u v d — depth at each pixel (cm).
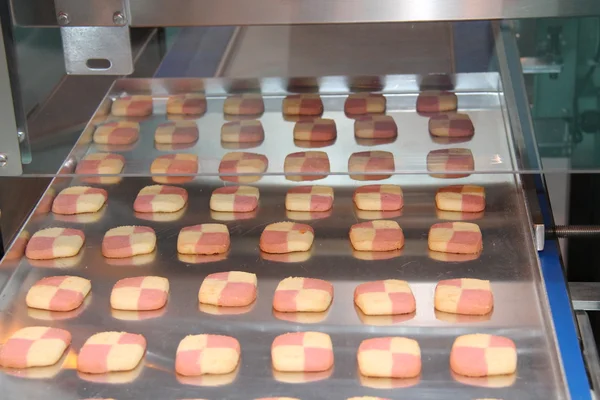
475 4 112
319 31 146
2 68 114
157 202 161
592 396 109
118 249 147
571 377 112
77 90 132
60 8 112
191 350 119
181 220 159
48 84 123
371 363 116
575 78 142
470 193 160
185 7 112
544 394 112
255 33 151
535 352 120
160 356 122
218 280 137
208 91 164
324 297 132
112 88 161
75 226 158
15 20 113
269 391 114
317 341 121
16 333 125
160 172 146
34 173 124
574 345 118
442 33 149
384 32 148
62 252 148
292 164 150
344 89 168
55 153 132
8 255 144
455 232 148
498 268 140
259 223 157
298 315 131
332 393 113
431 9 112
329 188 166
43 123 125
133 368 119
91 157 148
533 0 112
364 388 114
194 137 158
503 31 148
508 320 127
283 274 142
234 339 122
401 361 116
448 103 163
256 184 169
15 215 165
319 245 150
